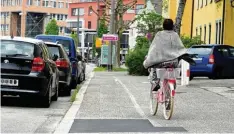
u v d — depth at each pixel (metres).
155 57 10.85
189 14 54.00
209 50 24.09
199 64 24.02
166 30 11.01
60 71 16.95
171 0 61.81
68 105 14.09
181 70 21.14
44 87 13.00
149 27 52.09
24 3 146.88
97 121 10.65
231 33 34.47
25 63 12.89
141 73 35.09
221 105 13.96
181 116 11.62
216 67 24.03
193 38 37.38
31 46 13.20
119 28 53.62
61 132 9.09
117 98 15.91
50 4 152.12
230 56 24.89
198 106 13.70
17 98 15.39
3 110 12.32
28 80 12.80
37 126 9.81
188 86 20.59
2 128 9.42
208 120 10.95
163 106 11.23
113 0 48.19
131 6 55.16
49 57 14.36
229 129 9.66
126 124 10.20
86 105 13.88
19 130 9.24
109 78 29.94
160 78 10.91
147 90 19.17
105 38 46.16
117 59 53.09
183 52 10.84
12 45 13.11
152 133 8.98
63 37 21.52
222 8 35.16
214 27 38.12
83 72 26.73
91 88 20.36
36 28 149.00
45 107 13.37
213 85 21.14
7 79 12.77
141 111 12.56
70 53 21.22
